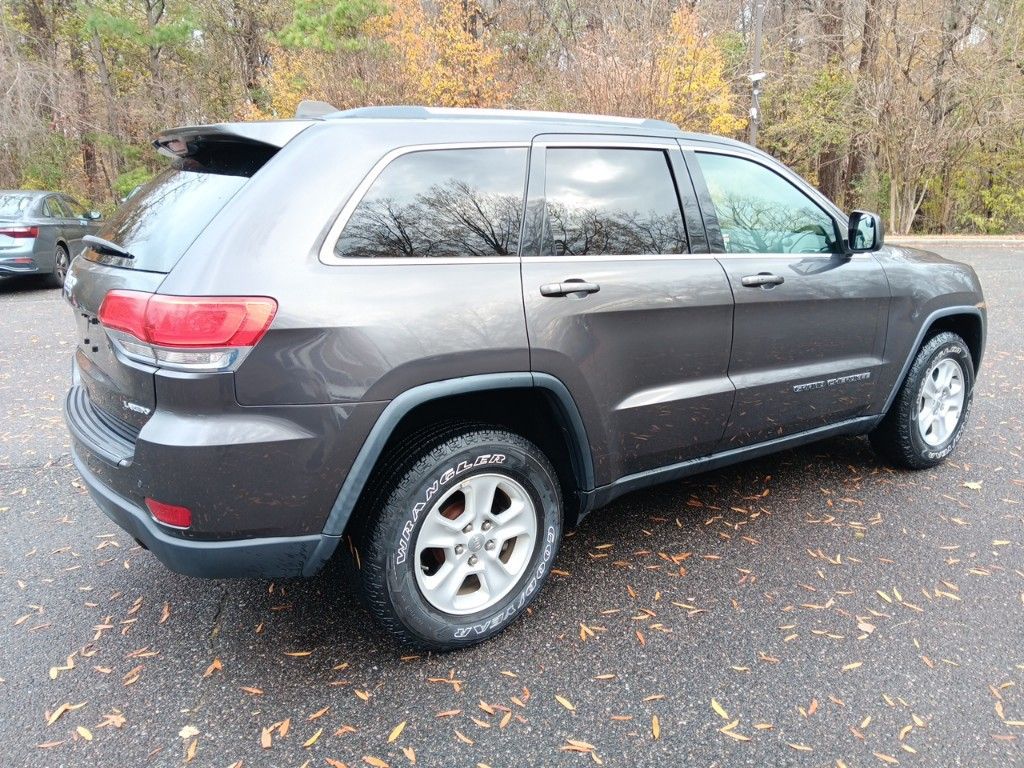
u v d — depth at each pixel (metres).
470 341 2.24
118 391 2.19
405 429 2.37
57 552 3.13
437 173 2.33
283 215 2.07
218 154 2.45
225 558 2.07
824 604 2.69
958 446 4.25
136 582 2.91
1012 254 15.63
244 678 2.33
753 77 17.62
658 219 2.79
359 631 2.58
